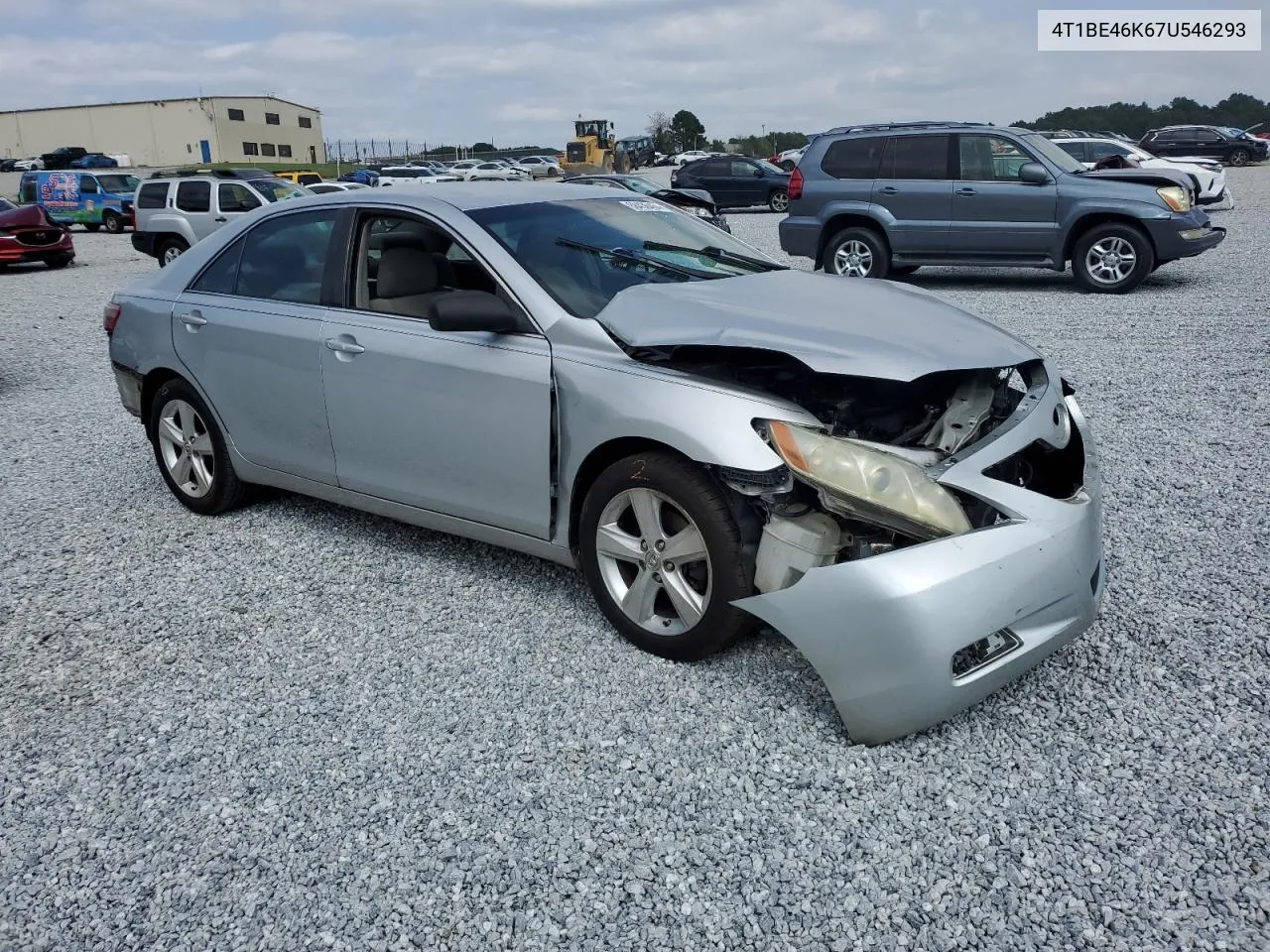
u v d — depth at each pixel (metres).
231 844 2.62
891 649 2.71
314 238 4.35
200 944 2.30
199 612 3.96
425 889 2.44
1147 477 5.13
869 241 12.25
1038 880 2.37
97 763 3.00
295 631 3.77
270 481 4.67
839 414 3.21
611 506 3.38
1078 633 2.98
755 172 27.67
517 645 3.58
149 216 17.91
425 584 4.12
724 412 3.04
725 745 2.94
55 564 4.51
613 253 3.92
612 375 3.29
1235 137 36.53
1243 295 10.81
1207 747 2.84
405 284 4.01
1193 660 3.29
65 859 2.60
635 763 2.88
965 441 3.04
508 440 3.58
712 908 2.34
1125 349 8.27
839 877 2.41
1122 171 11.41
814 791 2.72
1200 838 2.48
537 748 2.97
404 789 2.81
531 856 2.53
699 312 3.33
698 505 3.11
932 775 2.76
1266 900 2.27
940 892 2.35
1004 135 11.55
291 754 3.00
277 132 83.88
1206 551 4.16
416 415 3.85
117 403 7.79
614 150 48.66
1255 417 6.14
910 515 2.80
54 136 78.44
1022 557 2.79
